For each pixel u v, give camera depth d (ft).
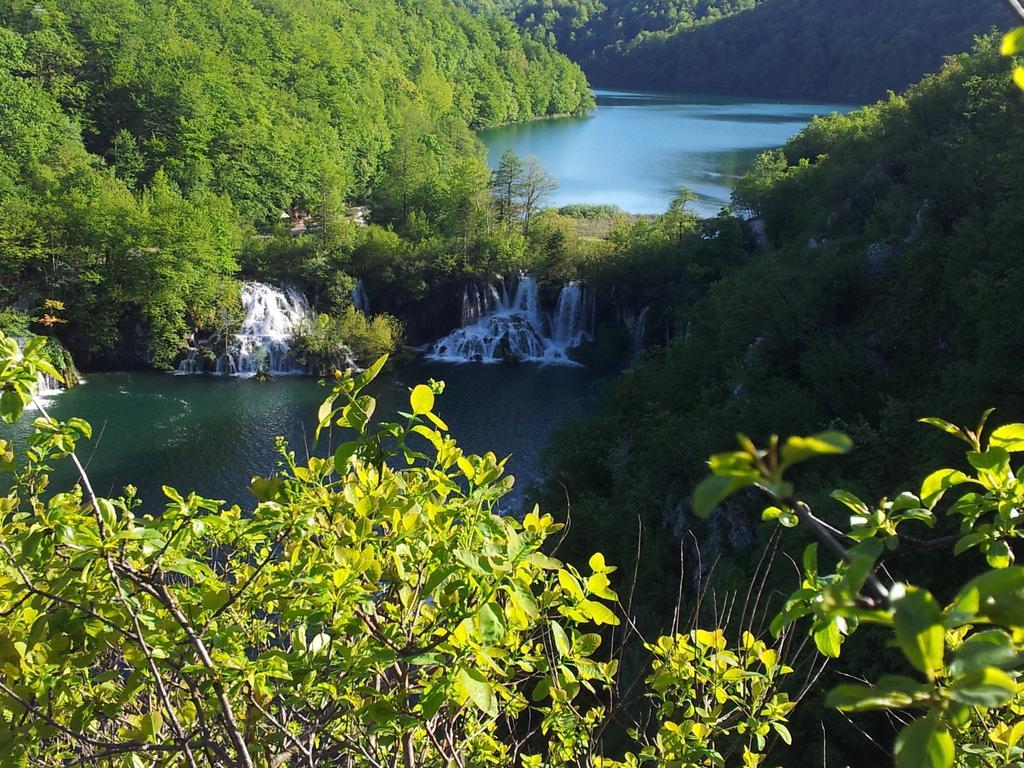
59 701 14.56
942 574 55.98
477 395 172.76
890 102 213.46
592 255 211.61
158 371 182.60
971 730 13.58
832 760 50.24
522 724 34.06
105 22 303.07
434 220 246.68
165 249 179.73
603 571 13.97
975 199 128.88
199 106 268.21
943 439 76.64
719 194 294.87
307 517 14.01
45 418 12.27
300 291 205.26
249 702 14.48
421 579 14.06
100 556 11.94
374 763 14.76
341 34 448.24
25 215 180.96
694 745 16.35
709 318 150.00
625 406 129.39
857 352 114.83
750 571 72.90
